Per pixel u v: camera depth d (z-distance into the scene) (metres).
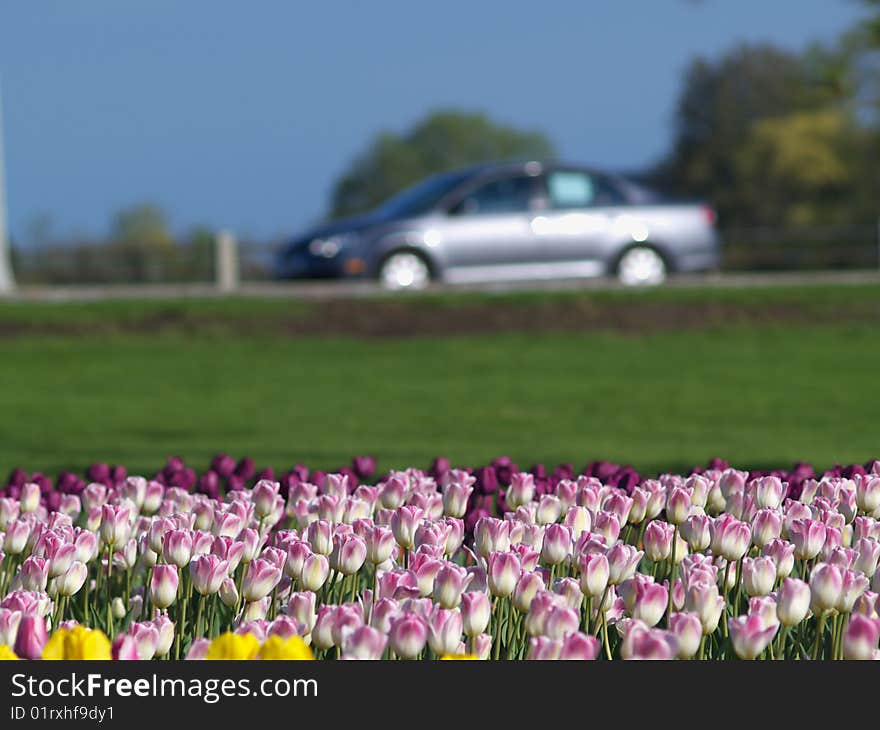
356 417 40.81
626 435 36.47
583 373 51.91
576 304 68.00
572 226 72.50
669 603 12.95
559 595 10.85
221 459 19.05
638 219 73.12
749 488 15.43
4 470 30.67
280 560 12.48
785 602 10.55
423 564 11.28
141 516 16.81
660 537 12.62
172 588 11.48
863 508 15.41
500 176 72.94
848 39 55.50
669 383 48.56
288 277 73.00
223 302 69.56
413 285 71.75
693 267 73.75
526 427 38.22
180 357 58.41
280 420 40.31
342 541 11.93
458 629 9.48
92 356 58.97
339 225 72.75
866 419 39.19
